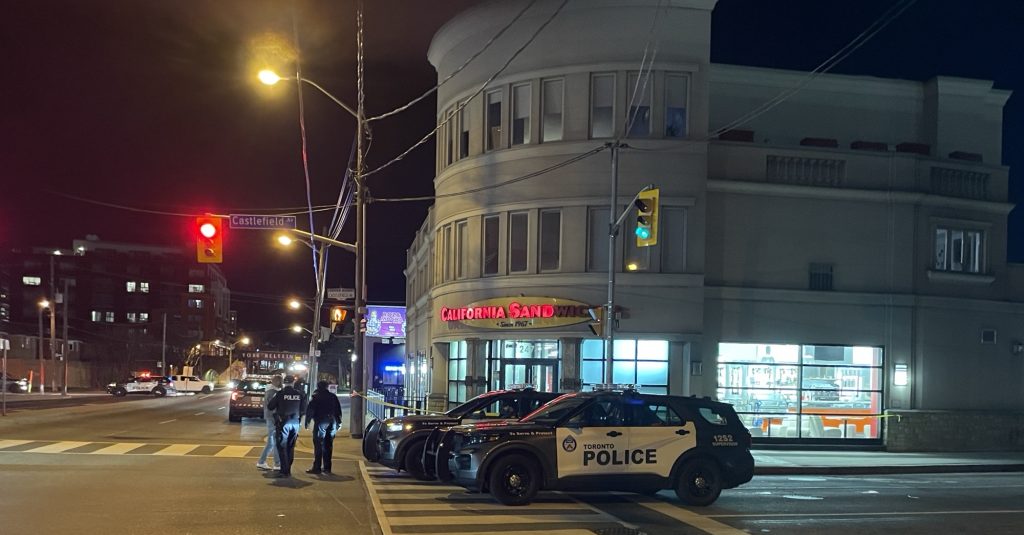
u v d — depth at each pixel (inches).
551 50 936.9
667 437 500.7
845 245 951.6
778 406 924.0
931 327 961.5
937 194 969.5
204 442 826.2
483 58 991.0
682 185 908.6
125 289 4943.4
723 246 930.1
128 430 965.2
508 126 960.9
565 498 517.3
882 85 1029.2
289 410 577.9
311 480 566.6
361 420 887.1
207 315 5113.2
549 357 937.5
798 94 1009.5
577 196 914.7
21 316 4672.7
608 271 863.1
